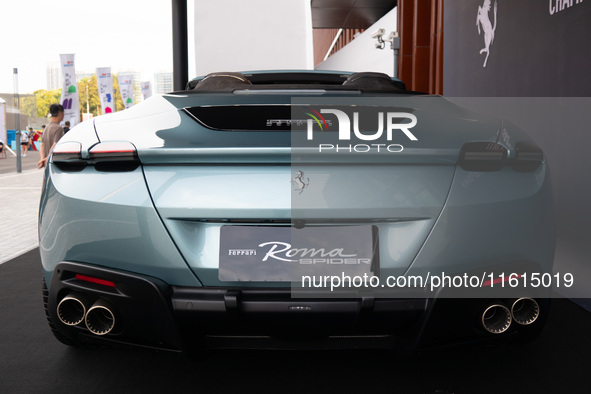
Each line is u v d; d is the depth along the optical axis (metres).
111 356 2.27
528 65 3.93
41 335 2.54
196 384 1.98
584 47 3.09
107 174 1.71
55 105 6.50
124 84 33.91
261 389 1.93
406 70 9.31
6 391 1.95
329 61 14.83
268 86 2.24
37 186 10.85
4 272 3.88
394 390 1.91
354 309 1.58
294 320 1.61
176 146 1.62
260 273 1.61
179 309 1.61
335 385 1.96
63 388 1.97
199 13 6.81
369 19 14.76
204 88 2.48
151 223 1.64
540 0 3.72
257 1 6.76
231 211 1.59
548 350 2.28
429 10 9.06
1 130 26.05
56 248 1.78
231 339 1.74
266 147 1.56
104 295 1.69
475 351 2.27
